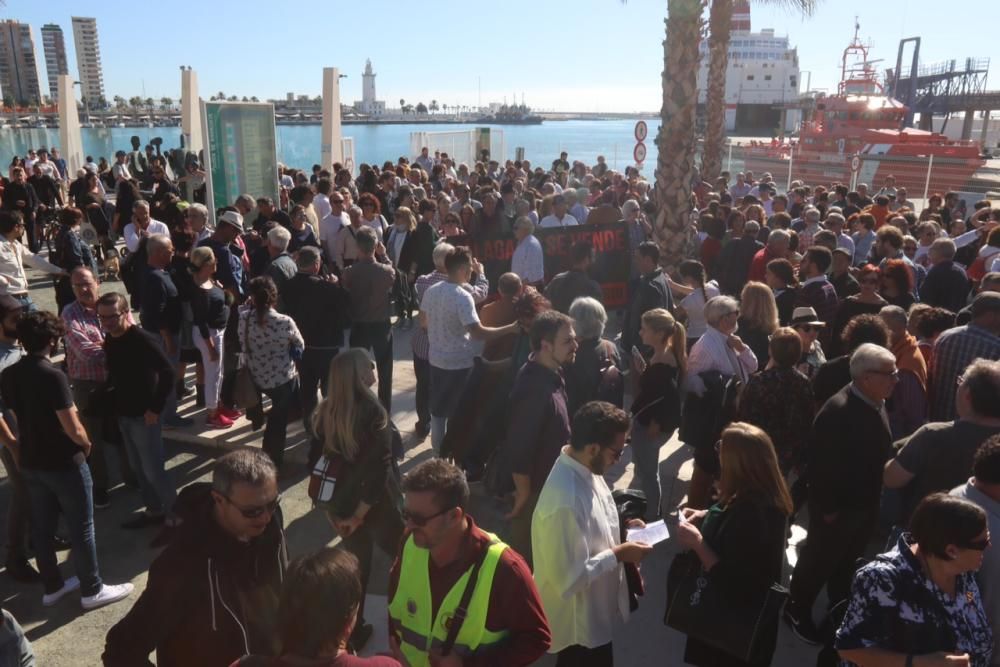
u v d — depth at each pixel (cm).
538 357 382
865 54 3288
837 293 677
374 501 364
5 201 1441
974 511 228
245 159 1174
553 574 292
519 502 384
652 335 469
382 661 202
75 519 417
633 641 407
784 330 408
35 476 409
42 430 398
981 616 248
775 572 295
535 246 823
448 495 237
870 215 1009
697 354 475
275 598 263
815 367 499
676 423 473
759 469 294
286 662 196
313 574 196
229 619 252
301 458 622
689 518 329
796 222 1088
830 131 3053
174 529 272
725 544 295
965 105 4997
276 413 574
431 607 248
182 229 736
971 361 453
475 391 486
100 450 539
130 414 482
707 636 297
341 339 612
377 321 651
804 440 398
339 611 194
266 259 813
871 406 367
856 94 3222
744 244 830
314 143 3491
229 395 620
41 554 428
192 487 262
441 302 560
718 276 849
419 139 2348
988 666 260
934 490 344
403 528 380
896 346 482
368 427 361
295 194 1013
